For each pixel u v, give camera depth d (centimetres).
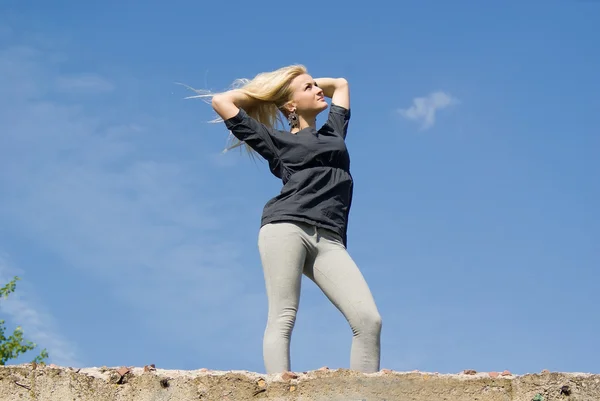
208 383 589
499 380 578
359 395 579
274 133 676
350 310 629
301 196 650
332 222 649
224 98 686
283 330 625
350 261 645
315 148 666
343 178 667
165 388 595
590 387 565
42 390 606
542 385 570
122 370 607
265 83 707
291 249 637
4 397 607
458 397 575
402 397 577
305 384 584
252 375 593
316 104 705
